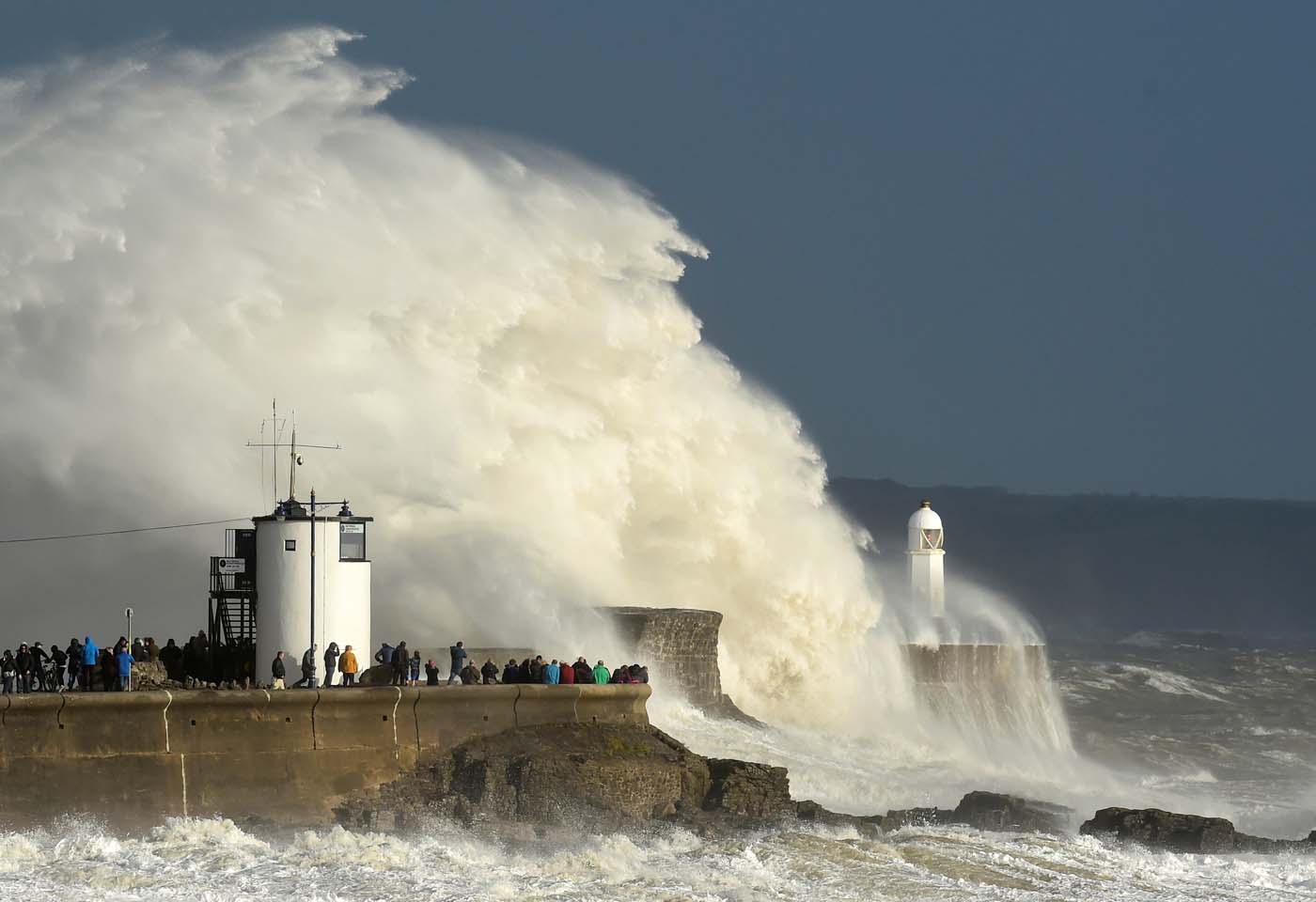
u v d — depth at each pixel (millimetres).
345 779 86688
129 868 77000
